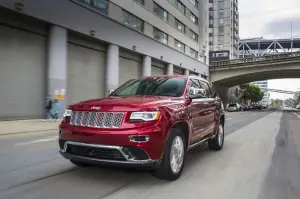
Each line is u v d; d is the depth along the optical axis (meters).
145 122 4.34
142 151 4.27
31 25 19.02
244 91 91.12
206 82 7.46
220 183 5.01
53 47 20.09
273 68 49.22
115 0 27.11
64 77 20.81
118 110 4.39
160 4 37.03
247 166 6.35
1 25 17.20
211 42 98.56
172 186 4.73
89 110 4.57
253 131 14.16
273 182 5.17
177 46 42.91
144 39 32.50
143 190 4.48
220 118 8.16
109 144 4.26
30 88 19.06
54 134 11.83
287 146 9.43
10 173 5.28
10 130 12.80
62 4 20.58
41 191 4.32
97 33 24.33
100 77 25.94
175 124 4.96
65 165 5.85
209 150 8.21
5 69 17.47
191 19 48.72
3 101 17.33
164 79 6.21
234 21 104.25
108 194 4.25
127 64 30.41
